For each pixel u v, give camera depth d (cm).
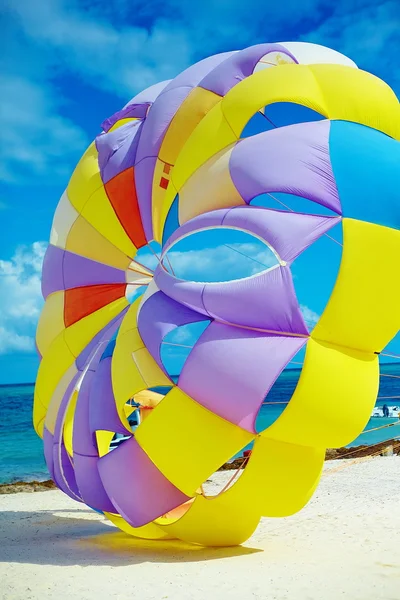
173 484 694
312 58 802
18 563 729
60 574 669
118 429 733
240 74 771
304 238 655
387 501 1071
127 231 886
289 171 666
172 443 677
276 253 656
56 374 895
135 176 837
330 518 955
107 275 900
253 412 651
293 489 689
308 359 642
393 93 745
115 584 622
